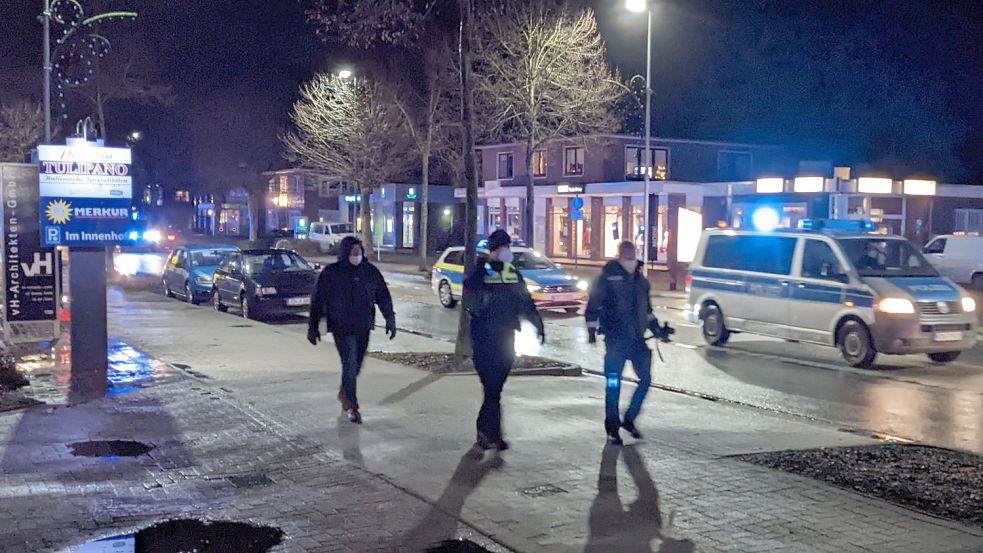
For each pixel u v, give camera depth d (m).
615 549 5.42
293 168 67.94
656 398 10.74
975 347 16.58
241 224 87.25
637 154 43.38
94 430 8.61
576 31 31.22
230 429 8.66
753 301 15.45
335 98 39.72
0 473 7.14
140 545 5.56
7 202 12.56
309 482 6.89
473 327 7.93
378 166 42.59
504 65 31.77
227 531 5.81
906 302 13.39
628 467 7.27
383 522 5.94
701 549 5.41
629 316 8.11
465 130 12.43
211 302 24.03
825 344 14.30
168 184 66.75
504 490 6.63
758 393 11.71
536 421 9.05
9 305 12.60
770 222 16.66
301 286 20.47
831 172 40.31
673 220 39.94
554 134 32.44
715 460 7.54
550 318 20.80
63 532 5.79
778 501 6.36
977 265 30.64
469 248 12.42
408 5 13.40
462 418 9.15
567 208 45.59
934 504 6.36
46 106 22.00
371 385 11.04
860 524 5.86
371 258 46.31
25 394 10.27
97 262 11.36
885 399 11.38
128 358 13.23
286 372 12.13
